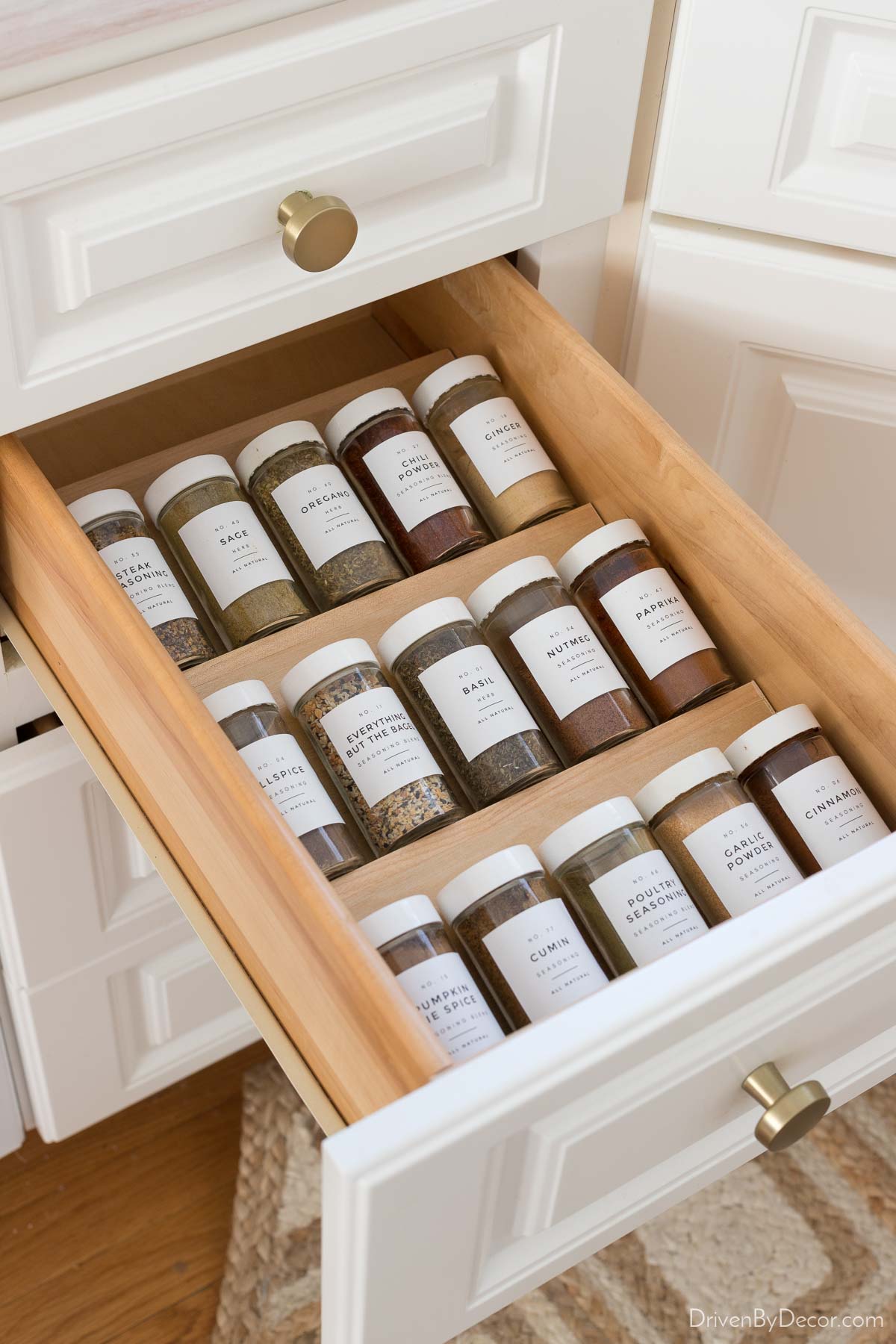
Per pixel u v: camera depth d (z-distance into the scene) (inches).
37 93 20.4
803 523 35.1
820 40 26.4
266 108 22.5
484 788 24.3
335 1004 18.9
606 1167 20.9
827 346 31.0
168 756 21.5
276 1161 43.6
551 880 23.8
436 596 26.2
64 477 30.1
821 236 29.2
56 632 25.0
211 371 32.3
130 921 34.8
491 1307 22.8
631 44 26.1
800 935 18.5
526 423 28.2
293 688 24.2
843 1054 23.8
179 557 26.6
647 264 30.8
